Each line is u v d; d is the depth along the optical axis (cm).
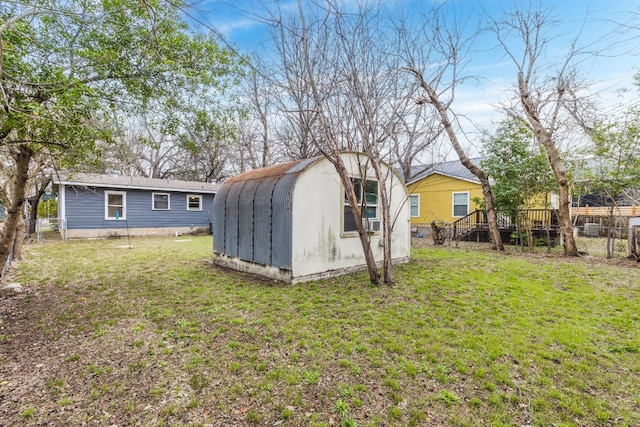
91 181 1369
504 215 1205
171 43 452
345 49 541
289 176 589
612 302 455
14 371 279
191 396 243
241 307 442
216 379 265
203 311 428
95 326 379
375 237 713
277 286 555
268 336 346
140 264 780
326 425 212
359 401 236
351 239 663
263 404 234
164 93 490
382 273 655
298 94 610
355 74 536
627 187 910
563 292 509
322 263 609
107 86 448
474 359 294
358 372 273
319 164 603
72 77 394
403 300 472
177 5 373
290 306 445
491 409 228
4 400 238
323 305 448
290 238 563
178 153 2300
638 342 327
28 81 326
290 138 933
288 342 331
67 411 227
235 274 664
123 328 372
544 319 393
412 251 993
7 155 550
